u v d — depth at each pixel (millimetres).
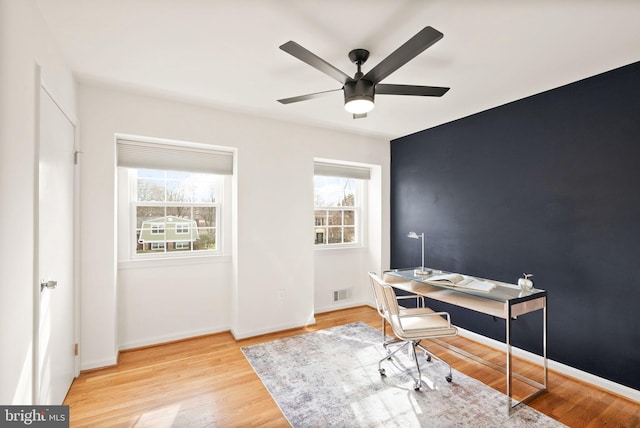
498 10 1571
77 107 2453
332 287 4188
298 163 3533
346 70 2221
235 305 3223
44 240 1725
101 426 1854
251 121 3250
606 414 1975
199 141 2982
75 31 1773
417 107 3008
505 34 1786
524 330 2748
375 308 4270
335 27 1731
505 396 2170
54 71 1856
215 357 2760
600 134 2285
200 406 2053
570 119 2451
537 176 2662
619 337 2188
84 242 2488
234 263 3271
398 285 2953
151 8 1571
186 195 3271
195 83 2486
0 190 1174
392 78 2365
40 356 1657
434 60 2090
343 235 4344
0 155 1170
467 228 3256
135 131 2701
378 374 2469
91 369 2508
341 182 4344
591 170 2332
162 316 3072
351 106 1895
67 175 2195
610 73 2238
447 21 1668
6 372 1222
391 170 4273
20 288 1356
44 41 1668
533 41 1857
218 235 3422
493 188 3012
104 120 2580
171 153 3031
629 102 2146
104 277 2566
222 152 3283
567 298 2465
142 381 2354
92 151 2529
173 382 2342
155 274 3041
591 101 2334
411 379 2396
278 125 3412
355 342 3096
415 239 3881
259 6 1555
